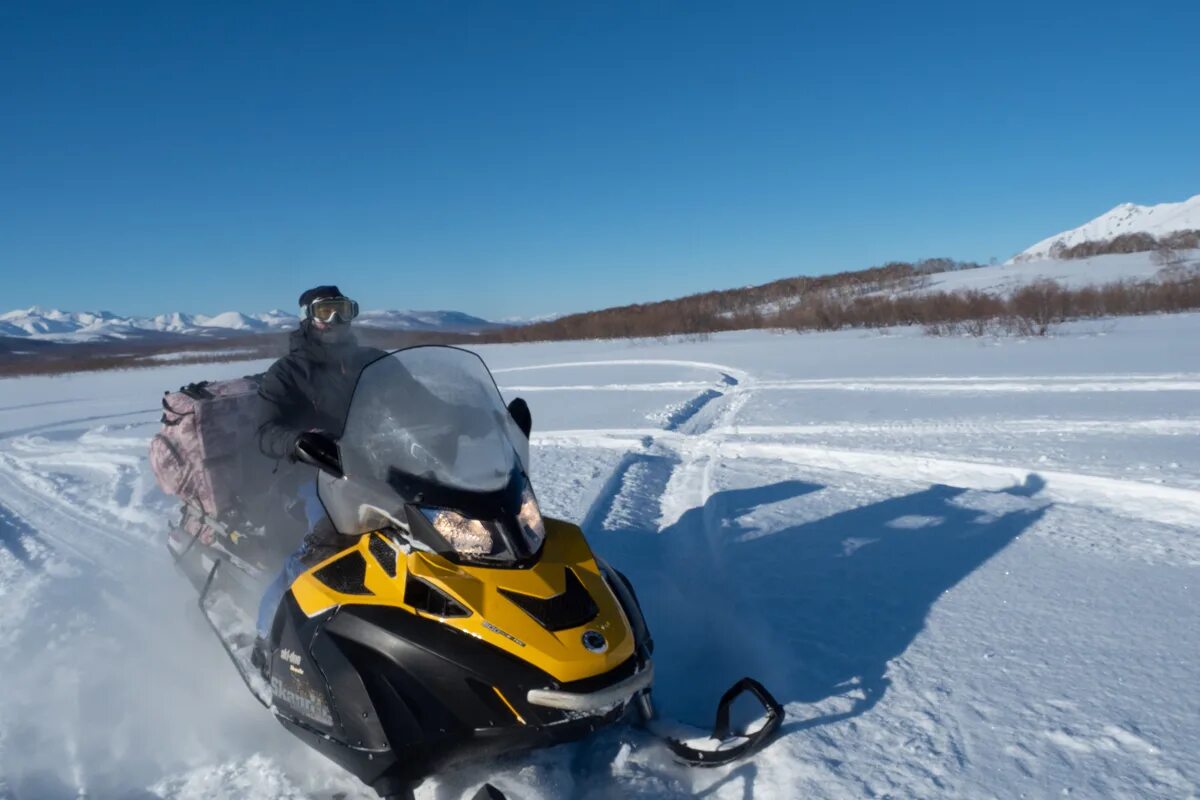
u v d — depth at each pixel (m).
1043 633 3.88
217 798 3.03
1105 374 12.59
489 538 2.89
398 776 2.71
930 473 7.40
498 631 2.71
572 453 9.12
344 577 3.05
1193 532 5.32
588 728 2.77
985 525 5.68
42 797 3.10
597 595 2.94
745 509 6.44
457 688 2.70
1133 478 6.52
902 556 5.15
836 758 2.93
